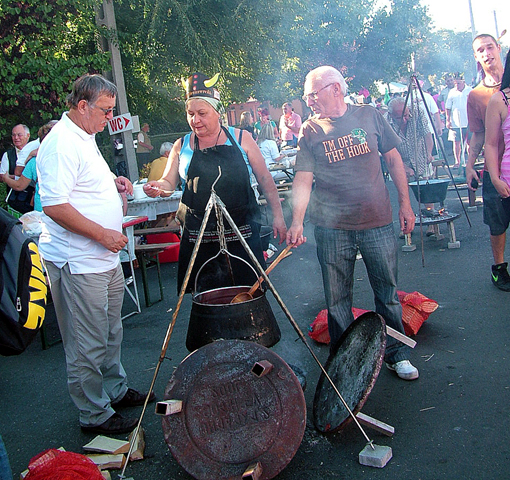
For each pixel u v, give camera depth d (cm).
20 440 319
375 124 322
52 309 582
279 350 395
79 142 291
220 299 304
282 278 596
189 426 246
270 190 346
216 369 247
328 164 318
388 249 322
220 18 1108
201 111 317
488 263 529
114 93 298
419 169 657
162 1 1046
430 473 244
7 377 415
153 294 605
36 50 904
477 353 349
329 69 316
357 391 269
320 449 271
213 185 305
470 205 778
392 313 331
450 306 435
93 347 303
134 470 274
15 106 963
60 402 363
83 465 224
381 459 251
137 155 1343
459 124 1154
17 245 221
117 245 298
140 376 385
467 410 288
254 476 233
